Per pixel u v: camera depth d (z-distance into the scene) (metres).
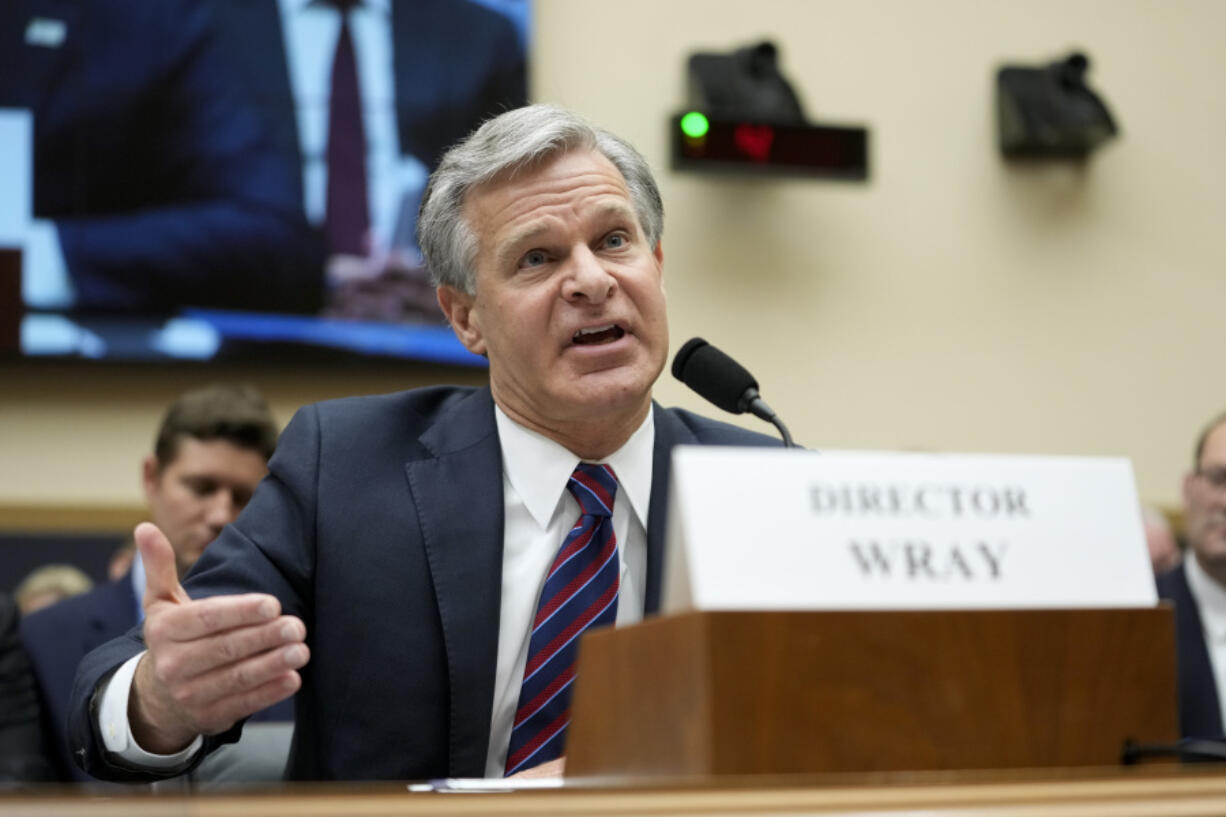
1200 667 4.15
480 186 2.21
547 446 2.20
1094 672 1.29
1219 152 6.09
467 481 2.16
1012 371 5.82
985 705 1.25
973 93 5.93
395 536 2.09
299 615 2.07
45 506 5.00
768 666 1.19
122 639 1.97
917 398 5.73
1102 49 6.05
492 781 1.40
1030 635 1.28
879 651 1.23
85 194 5.02
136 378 5.10
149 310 5.03
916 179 5.84
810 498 1.25
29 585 4.86
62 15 5.04
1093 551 1.33
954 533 1.29
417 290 5.24
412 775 1.98
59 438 5.06
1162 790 1.04
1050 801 1.00
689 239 5.61
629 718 1.28
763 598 1.21
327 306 5.16
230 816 0.97
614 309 2.13
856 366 5.68
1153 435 5.89
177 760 1.82
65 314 4.98
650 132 5.62
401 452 2.20
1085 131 5.70
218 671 1.53
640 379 2.13
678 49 5.70
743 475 1.25
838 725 1.20
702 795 1.02
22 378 5.07
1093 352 5.89
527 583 2.13
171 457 3.79
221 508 3.76
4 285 4.95
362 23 5.27
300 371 5.16
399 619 2.04
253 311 5.11
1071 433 5.83
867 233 5.78
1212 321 6.00
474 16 5.38
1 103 4.97
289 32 5.21
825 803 0.99
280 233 5.15
